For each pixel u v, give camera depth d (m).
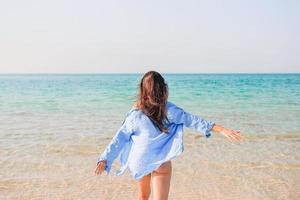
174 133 4.34
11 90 36.19
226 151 9.40
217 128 4.28
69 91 34.66
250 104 21.09
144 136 4.27
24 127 13.00
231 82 58.44
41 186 6.77
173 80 70.88
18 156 8.86
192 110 18.30
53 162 8.32
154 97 4.22
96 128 12.70
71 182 6.99
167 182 4.31
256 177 7.30
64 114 16.67
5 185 6.80
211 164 8.18
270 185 6.83
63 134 11.59
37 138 10.99
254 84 49.69
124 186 6.79
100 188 6.68
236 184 6.88
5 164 8.16
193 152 9.26
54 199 6.15
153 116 4.24
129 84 53.75
